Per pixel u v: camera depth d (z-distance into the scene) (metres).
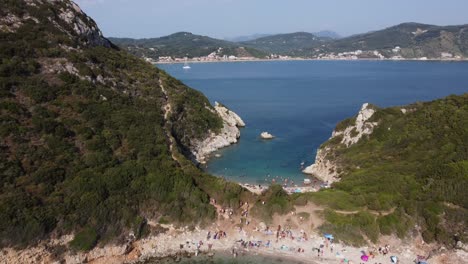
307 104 192.75
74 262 54.75
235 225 65.12
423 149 76.44
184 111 114.56
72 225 56.38
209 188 71.38
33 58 84.12
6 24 87.56
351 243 60.09
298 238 62.09
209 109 126.94
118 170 66.25
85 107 79.62
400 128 86.38
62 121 72.81
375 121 92.69
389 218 61.28
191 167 76.62
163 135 84.56
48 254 53.62
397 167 72.94
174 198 66.19
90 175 63.31
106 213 59.41
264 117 160.12
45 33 92.81
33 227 52.91
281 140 124.00
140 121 85.50
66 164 64.06
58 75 84.00
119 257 57.44
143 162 71.25
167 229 63.16
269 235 63.06
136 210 62.94
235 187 71.62
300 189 81.88
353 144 92.81
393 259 56.00
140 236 60.94
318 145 118.00
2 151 60.66
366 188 69.06
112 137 75.25
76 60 91.62
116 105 87.25
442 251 57.03
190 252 59.66
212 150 112.75
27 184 57.84
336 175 84.81
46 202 56.94
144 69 121.38
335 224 62.31
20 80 76.25
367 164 80.25
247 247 61.00
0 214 51.97
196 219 64.94
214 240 62.31
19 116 68.69
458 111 80.75
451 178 62.88
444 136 76.12
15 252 51.62
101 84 93.44
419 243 58.75
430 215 59.47
